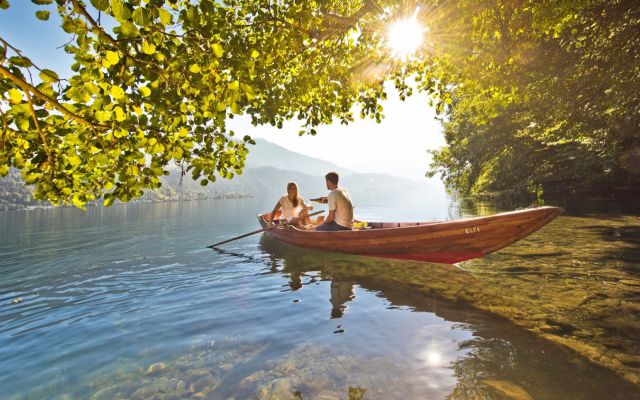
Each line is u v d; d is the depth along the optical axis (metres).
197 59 1.99
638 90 9.52
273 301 4.33
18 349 3.20
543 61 9.51
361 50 5.69
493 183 25.98
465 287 4.50
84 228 15.48
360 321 3.54
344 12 5.61
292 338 3.20
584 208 14.86
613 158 18.45
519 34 5.83
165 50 1.86
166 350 3.05
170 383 2.51
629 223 9.44
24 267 7.01
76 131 1.79
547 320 3.28
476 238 5.39
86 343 3.27
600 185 22.73
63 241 10.88
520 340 2.91
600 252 6.02
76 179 1.95
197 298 4.56
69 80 1.63
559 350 2.70
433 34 5.71
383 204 32.28
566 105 11.43
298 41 4.37
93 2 1.46
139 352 3.04
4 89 1.52
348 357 2.78
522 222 4.97
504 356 2.65
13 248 9.66
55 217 27.55
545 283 4.43
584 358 2.56
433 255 5.93
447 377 2.41
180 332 3.44
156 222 17.88
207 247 8.80
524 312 3.51
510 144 20.34
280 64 4.51
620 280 4.39
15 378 2.69
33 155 1.79
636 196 19.52
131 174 2.01
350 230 6.76
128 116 1.80
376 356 2.77
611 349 2.67
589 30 8.86
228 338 3.26
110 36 1.61
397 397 2.20
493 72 6.06
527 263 5.55
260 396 2.30
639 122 11.55
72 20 1.53
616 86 9.73
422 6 5.48
